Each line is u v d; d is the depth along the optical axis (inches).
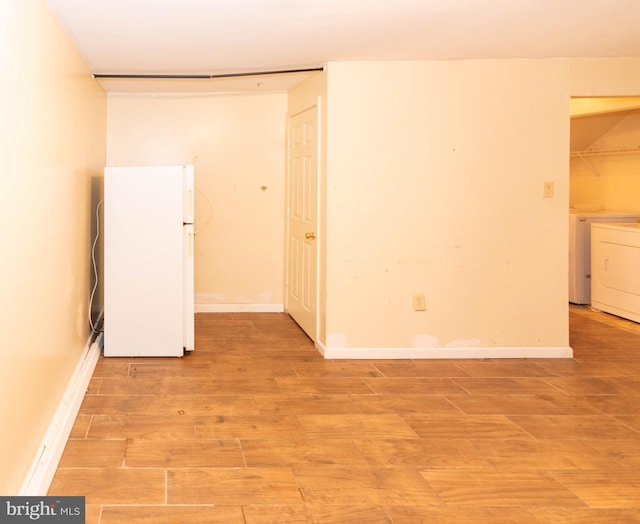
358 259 172.6
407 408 133.2
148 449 109.6
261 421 124.3
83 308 156.5
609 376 159.3
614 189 269.0
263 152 236.1
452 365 169.0
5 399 76.0
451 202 173.0
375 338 174.4
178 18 126.0
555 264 176.6
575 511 89.7
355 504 91.0
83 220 154.7
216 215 236.1
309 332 196.7
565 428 122.5
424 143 171.3
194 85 213.8
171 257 171.0
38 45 97.4
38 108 96.7
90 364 152.6
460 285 175.0
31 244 91.0
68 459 104.8
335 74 169.2
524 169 173.5
